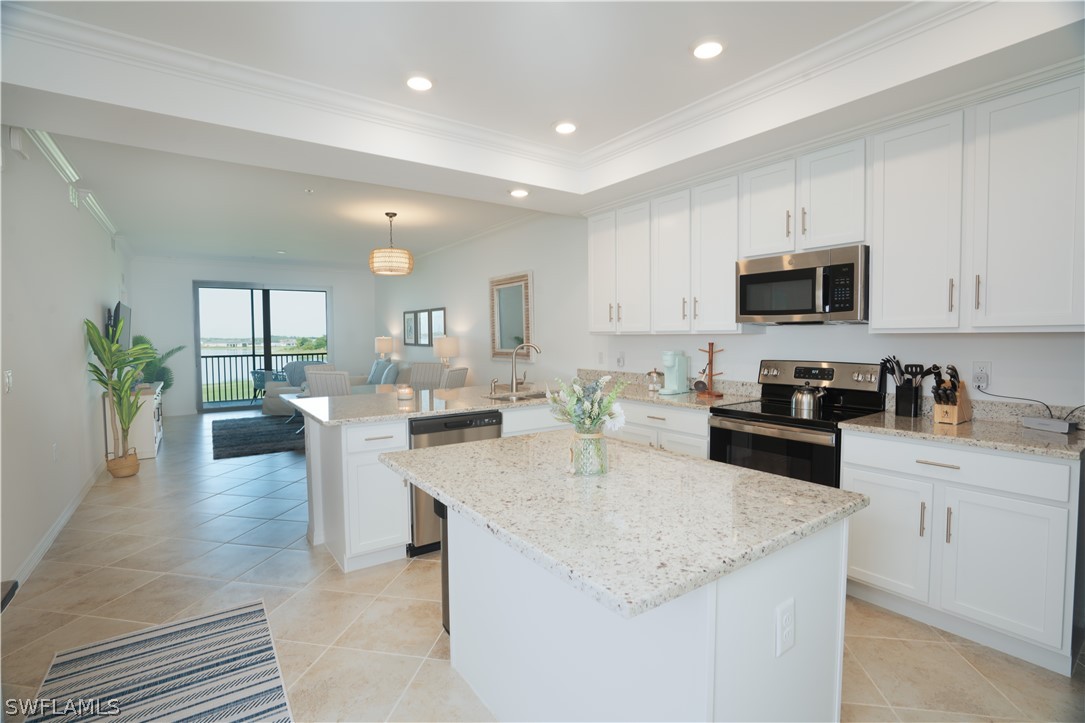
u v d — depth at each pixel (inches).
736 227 124.9
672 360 143.1
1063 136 79.0
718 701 44.2
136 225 229.6
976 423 95.9
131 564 118.2
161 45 87.0
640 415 140.1
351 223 230.2
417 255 319.9
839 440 98.7
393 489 118.4
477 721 70.7
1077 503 73.3
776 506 55.2
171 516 149.3
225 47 88.4
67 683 77.7
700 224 133.0
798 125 100.0
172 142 104.0
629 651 50.3
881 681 77.2
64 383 147.9
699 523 50.1
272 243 279.3
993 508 80.4
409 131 116.1
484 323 254.7
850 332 118.5
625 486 62.3
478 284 258.7
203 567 116.8
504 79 100.0
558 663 59.3
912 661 81.7
